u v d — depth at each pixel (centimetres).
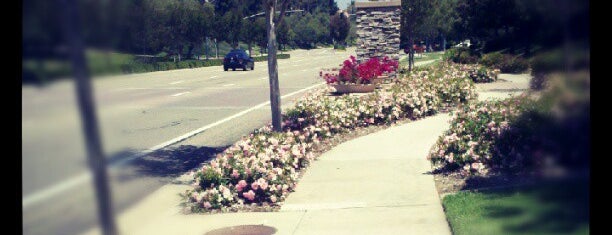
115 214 308
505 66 2344
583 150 529
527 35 690
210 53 8506
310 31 13450
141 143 1152
